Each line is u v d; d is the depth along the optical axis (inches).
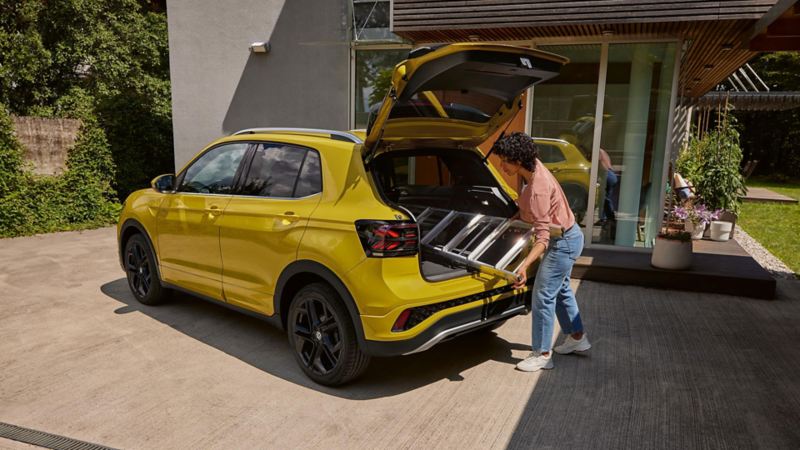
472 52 124.3
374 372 152.2
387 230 124.3
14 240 332.8
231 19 363.3
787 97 532.4
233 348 168.4
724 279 220.5
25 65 443.8
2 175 341.7
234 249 159.5
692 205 311.6
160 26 588.1
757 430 121.1
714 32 237.9
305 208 141.6
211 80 375.6
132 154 434.6
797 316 196.7
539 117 282.5
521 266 139.6
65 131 386.0
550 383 144.3
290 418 126.3
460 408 131.3
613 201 276.4
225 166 173.0
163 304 210.5
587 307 205.8
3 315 196.4
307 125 360.5
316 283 139.2
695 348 167.5
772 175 953.5
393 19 257.9
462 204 172.2
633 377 147.7
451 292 133.2
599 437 118.3
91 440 116.6
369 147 137.8
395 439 117.7
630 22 221.9
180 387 141.6
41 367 153.2
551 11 233.1
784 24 197.5
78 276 251.0
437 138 154.9
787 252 330.0
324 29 344.8
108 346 168.9
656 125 265.4
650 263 242.1
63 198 376.5
